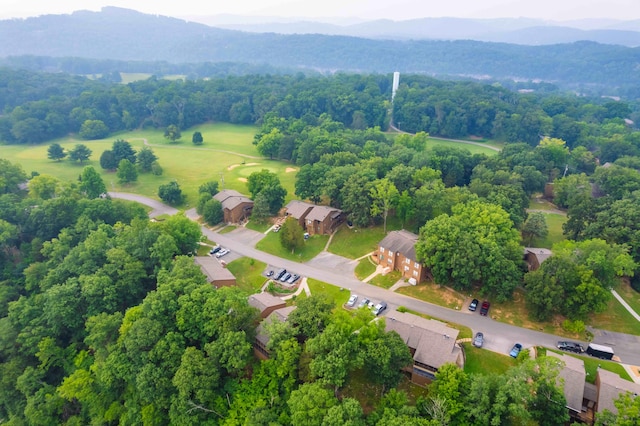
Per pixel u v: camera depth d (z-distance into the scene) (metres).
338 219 112.12
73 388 64.94
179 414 58.44
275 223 115.69
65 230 93.12
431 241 79.19
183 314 65.44
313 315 62.38
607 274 71.88
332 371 53.38
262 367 60.78
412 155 139.25
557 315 74.12
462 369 59.03
